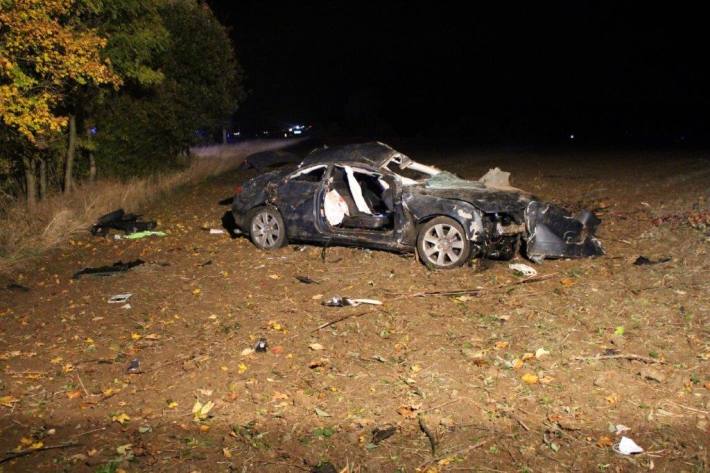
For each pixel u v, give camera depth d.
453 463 4.12
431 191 8.20
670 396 4.76
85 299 7.88
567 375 5.14
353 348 5.89
